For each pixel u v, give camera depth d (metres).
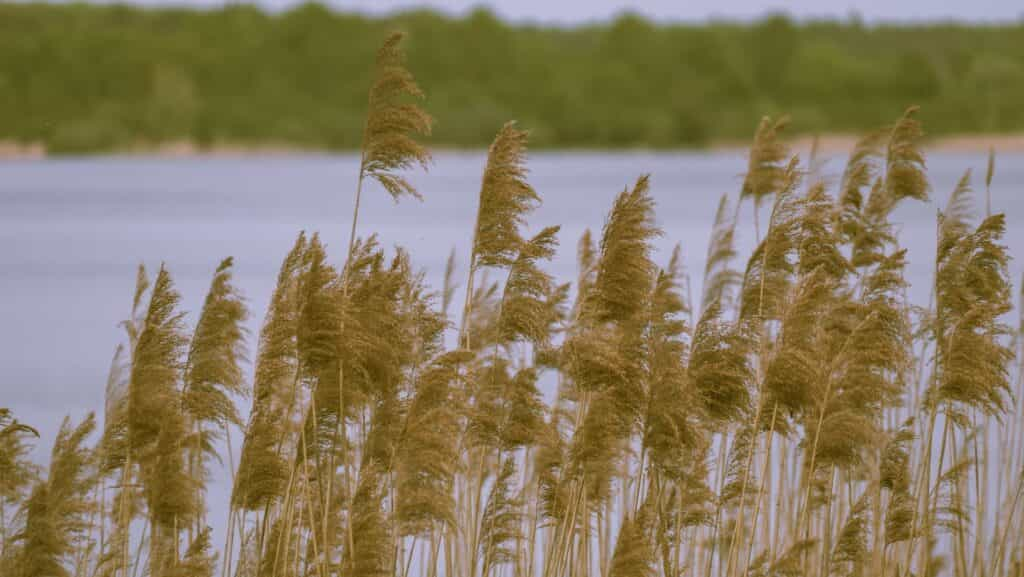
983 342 27.73
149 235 159.75
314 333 23.62
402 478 23.92
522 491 29.33
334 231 161.00
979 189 192.00
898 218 139.75
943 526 29.66
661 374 24.39
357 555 24.08
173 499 23.95
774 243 27.70
